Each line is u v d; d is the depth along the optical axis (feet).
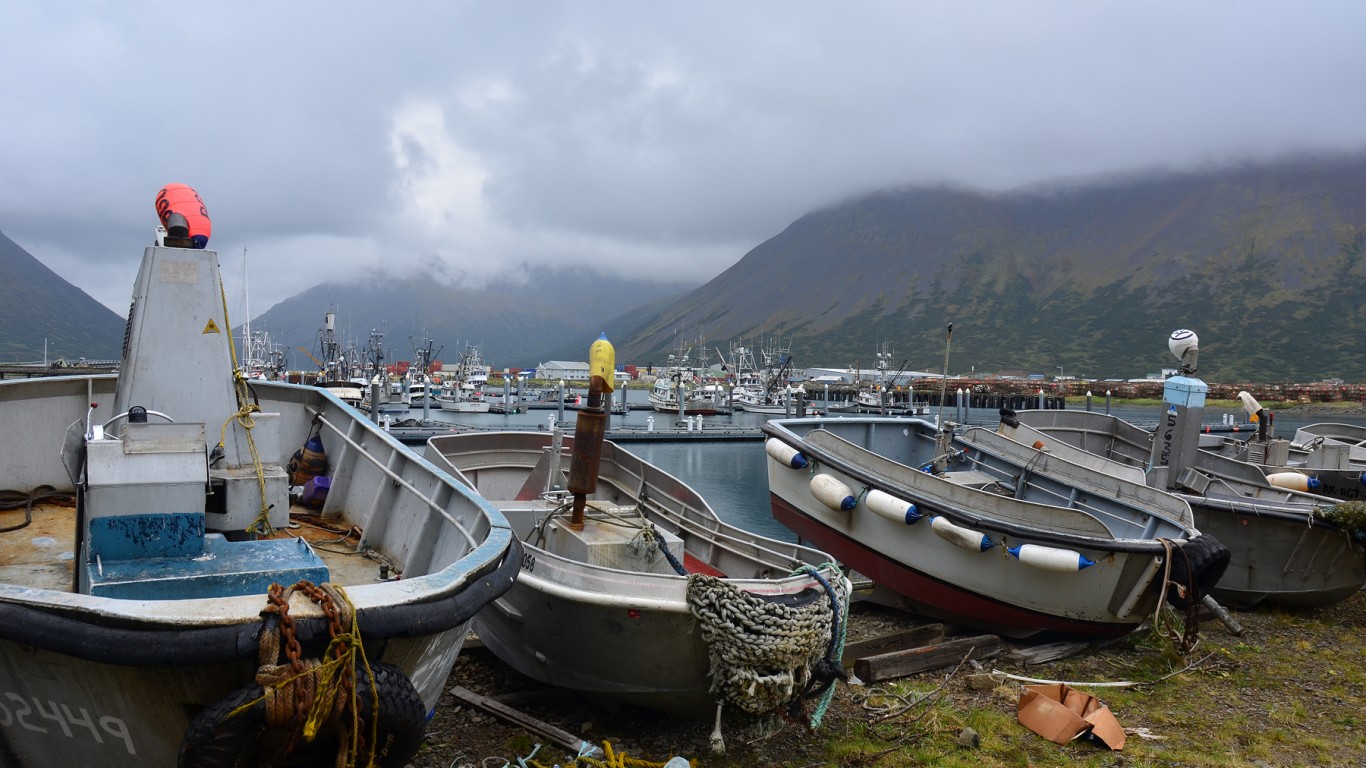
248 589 13.67
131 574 13.41
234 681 11.58
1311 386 437.99
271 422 19.86
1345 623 35.06
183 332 19.47
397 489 20.71
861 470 32.17
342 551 20.53
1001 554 28.30
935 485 30.32
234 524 18.02
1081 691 24.38
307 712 11.10
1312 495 38.52
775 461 36.24
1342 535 33.58
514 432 35.09
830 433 34.09
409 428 168.86
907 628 31.96
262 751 11.49
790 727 21.88
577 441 23.93
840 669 19.57
